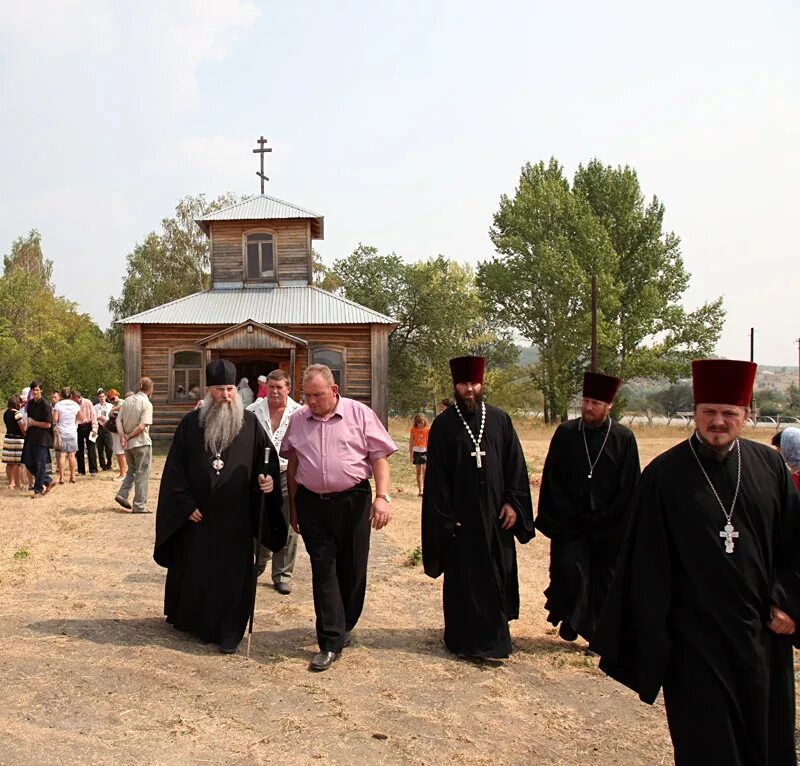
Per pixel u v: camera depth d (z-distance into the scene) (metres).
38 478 14.30
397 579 8.33
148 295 50.78
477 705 4.93
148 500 13.45
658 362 50.28
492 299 50.72
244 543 5.89
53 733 4.20
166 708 4.61
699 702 3.35
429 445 5.98
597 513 6.12
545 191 49.12
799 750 4.46
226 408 5.91
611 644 3.64
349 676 5.32
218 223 27.67
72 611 6.56
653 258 50.94
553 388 49.47
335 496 5.64
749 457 3.60
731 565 3.41
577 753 4.34
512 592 6.05
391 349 52.12
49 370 57.38
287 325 25.20
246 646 5.84
